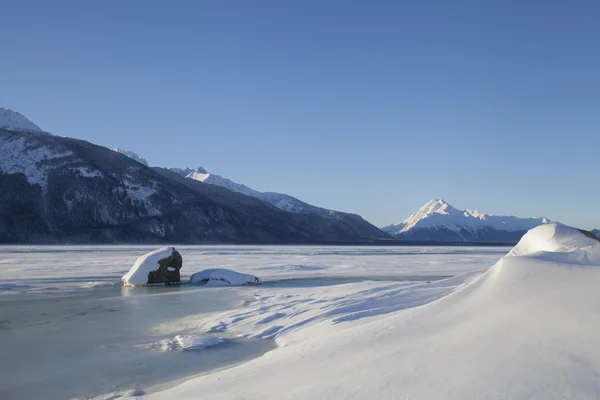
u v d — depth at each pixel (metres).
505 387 5.94
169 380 10.24
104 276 35.75
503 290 9.20
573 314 7.41
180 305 21.16
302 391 6.98
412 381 6.61
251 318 16.19
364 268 43.78
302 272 39.38
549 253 10.49
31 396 9.51
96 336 14.89
